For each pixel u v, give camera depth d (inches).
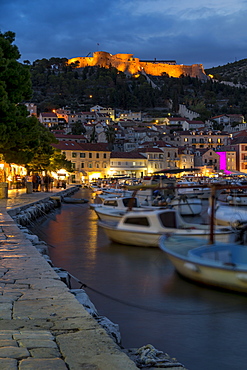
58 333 227.3
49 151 2349.9
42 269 406.0
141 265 745.0
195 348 369.4
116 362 187.8
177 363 253.8
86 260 803.4
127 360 190.2
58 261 797.9
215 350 364.8
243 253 623.2
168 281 613.0
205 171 5004.9
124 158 5477.4
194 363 339.6
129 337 394.3
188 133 6658.5
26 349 197.8
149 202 1562.5
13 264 430.0
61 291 322.7
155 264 748.6
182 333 405.4
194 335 400.8
